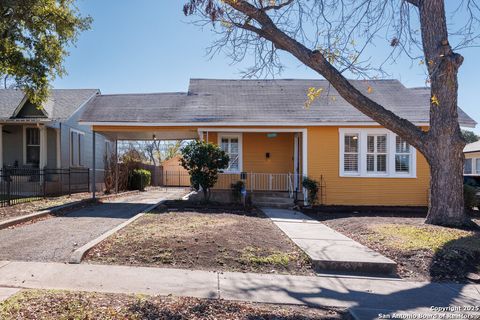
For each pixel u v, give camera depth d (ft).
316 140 46.70
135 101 53.42
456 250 21.44
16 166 56.65
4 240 23.32
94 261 19.24
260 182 49.88
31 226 28.30
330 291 16.15
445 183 30.01
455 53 29.50
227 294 15.24
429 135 30.83
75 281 16.15
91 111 49.49
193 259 19.69
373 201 46.26
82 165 65.57
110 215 34.71
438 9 30.30
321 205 45.29
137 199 52.49
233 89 56.65
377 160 46.85
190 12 25.44
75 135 62.80
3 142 57.41
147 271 17.85
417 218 35.42
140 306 13.20
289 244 23.54
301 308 14.12
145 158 129.90
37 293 14.19
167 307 13.30
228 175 49.29
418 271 19.27
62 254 20.24
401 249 22.00
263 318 12.80
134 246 21.43
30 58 40.22
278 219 34.01
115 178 60.95
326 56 28.66
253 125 46.24
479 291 16.61
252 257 20.12
